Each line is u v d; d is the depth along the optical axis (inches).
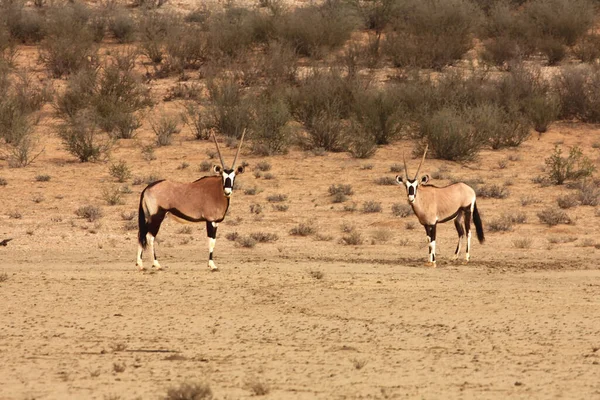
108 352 1333.7
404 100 4466.0
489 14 6407.5
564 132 4362.7
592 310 1656.0
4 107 4156.0
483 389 1127.6
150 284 1897.1
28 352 1334.9
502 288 1873.8
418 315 1610.5
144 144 4072.3
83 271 2069.4
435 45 5378.9
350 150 3978.8
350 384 1149.7
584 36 5718.5
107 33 6176.2
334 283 1911.9
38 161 3767.2
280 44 5270.7
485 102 4424.2
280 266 2148.1
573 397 1090.7
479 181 3513.8
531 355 1317.7
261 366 1247.5
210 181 2066.9
